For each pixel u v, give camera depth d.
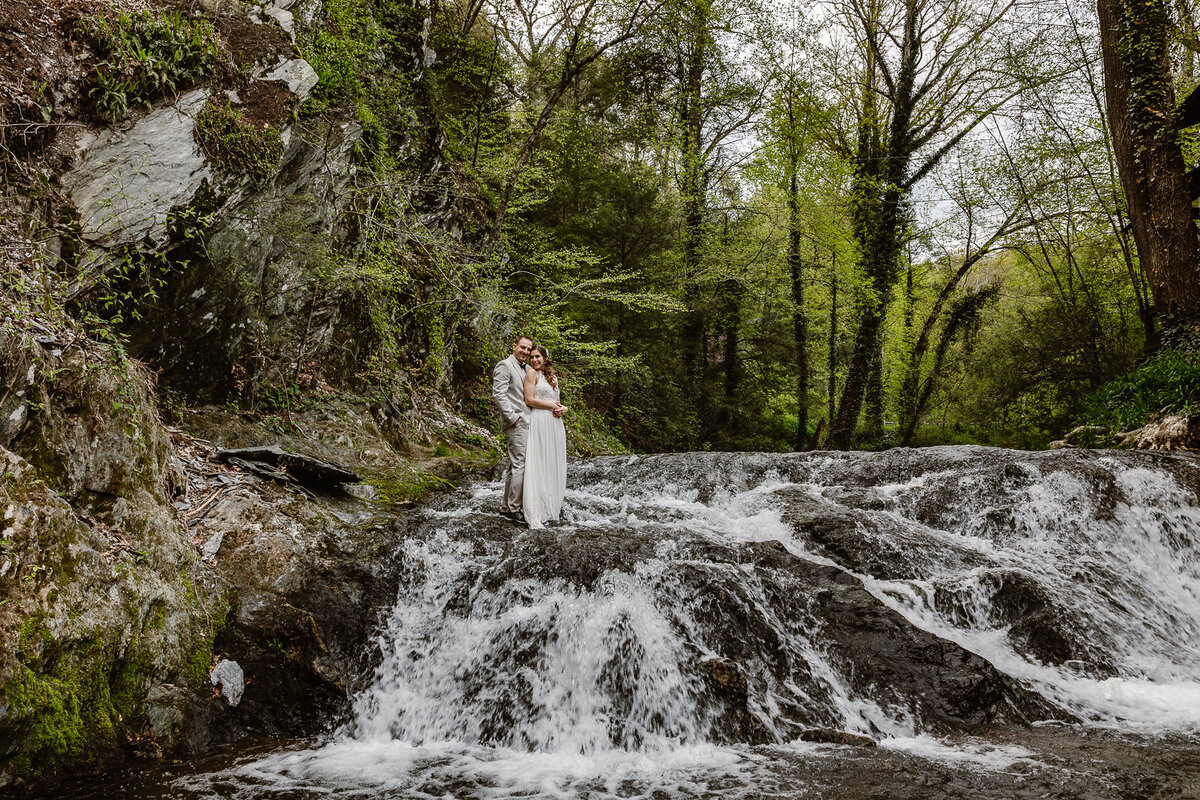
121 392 4.24
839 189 19.83
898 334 26.97
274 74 6.93
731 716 3.93
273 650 4.29
